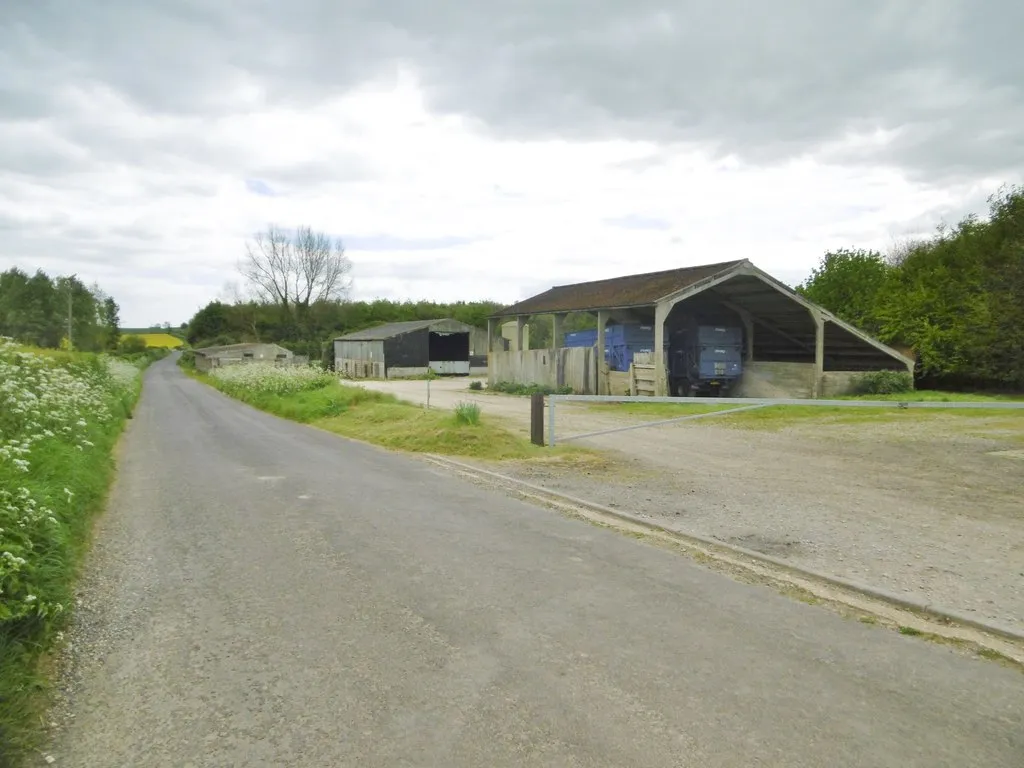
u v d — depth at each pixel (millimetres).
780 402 13172
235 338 81625
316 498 8656
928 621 4785
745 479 9969
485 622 4645
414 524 7293
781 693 3691
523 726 3359
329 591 5254
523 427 16203
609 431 13398
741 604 5016
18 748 3148
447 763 3061
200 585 5414
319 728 3357
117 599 5117
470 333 56188
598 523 7445
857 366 27234
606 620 4680
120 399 21859
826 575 5637
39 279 56688
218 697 3672
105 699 3662
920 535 6934
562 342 32594
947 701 3633
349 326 82312
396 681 3826
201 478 10203
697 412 20125
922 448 12961
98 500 8141
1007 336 23953
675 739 3242
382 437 14844
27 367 11078
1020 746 3217
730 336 25797
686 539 6809
